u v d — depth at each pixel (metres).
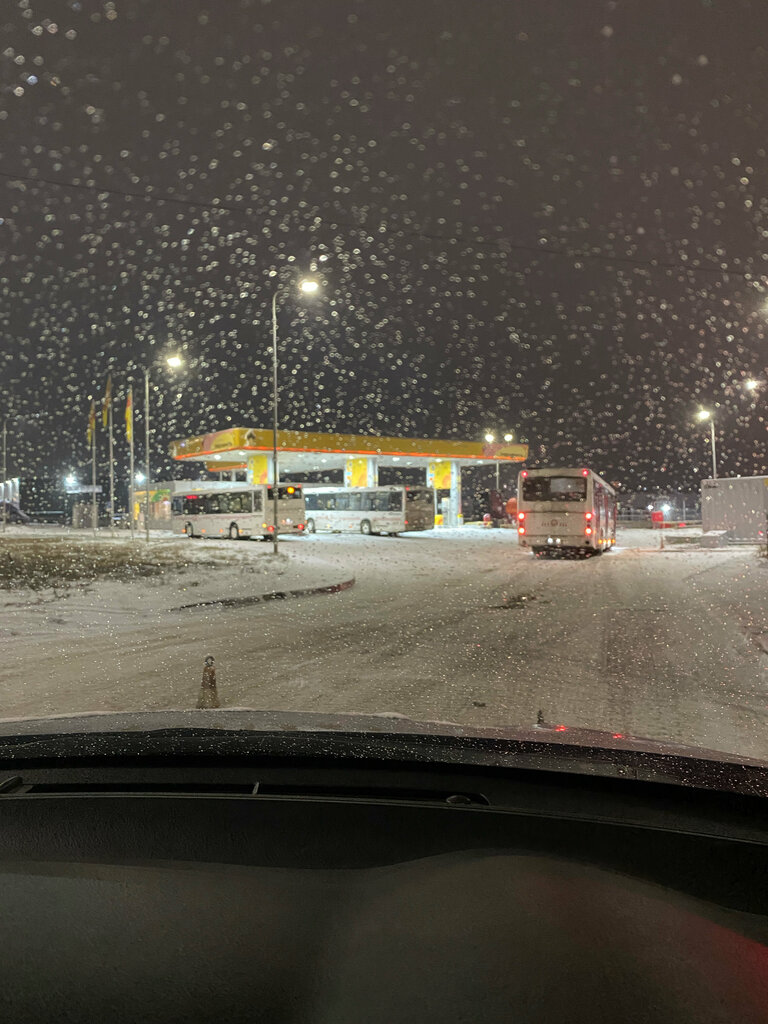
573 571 21.05
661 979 0.97
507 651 8.59
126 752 2.09
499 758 1.98
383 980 0.96
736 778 1.80
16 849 1.53
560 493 25.25
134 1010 0.92
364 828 1.64
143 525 51.47
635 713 5.66
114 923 1.15
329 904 1.24
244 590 15.40
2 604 12.88
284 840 1.58
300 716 2.70
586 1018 0.88
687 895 1.37
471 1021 0.87
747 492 35.09
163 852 1.53
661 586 16.59
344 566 22.52
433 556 26.84
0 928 1.13
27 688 6.78
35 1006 0.93
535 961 1.00
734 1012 0.91
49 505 80.62
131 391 34.16
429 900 1.20
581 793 1.84
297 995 0.95
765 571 20.09
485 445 52.56
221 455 46.06
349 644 9.20
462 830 1.63
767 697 6.22
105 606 12.90
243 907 1.22
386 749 2.08
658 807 1.75
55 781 1.94
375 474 48.53
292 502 37.84
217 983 0.98
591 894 1.25
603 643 9.13
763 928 1.26
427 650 8.70
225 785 1.92
